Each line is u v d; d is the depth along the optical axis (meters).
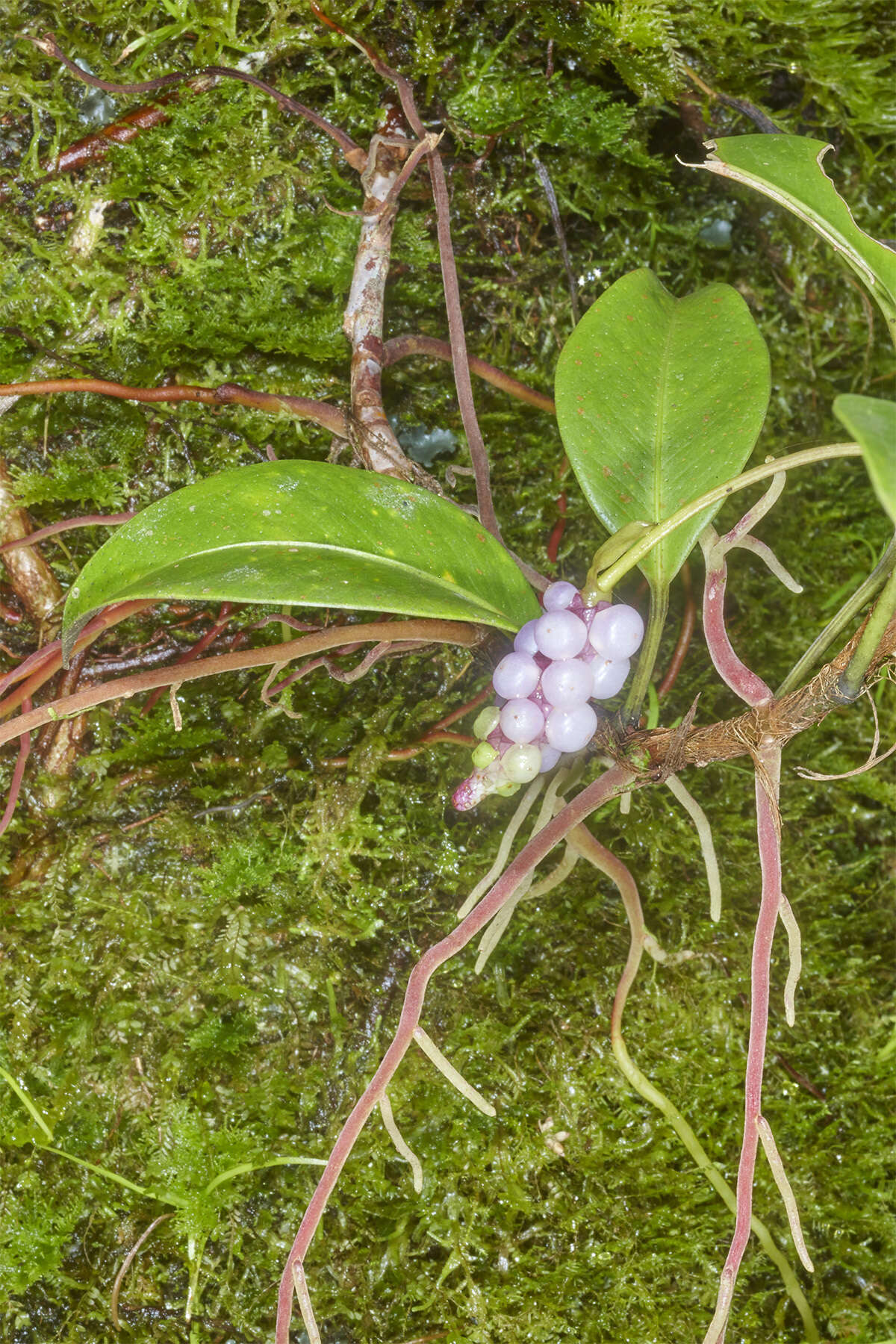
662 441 0.58
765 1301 0.62
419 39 0.61
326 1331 0.61
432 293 0.63
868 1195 0.63
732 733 0.56
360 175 0.61
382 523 0.57
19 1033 0.60
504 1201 0.61
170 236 0.61
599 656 0.56
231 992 0.61
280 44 0.61
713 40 0.62
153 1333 0.60
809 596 0.65
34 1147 0.60
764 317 0.65
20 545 0.60
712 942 0.63
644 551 0.55
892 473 0.50
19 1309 0.60
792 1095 0.63
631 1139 0.62
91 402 0.62
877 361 0.65
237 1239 0.60
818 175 0.55
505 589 0.58
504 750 0.57
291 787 0.62
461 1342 0.60
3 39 0.60
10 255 0.61
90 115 0.61
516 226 0.63
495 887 0.57
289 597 0.55
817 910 0.64
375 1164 0.61
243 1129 0.61
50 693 0.61
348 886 0.62
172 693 0.57
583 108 0.62
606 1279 0.61
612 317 0.59
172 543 0.56
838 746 0.65
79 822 0.61
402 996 0.62
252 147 0.61
